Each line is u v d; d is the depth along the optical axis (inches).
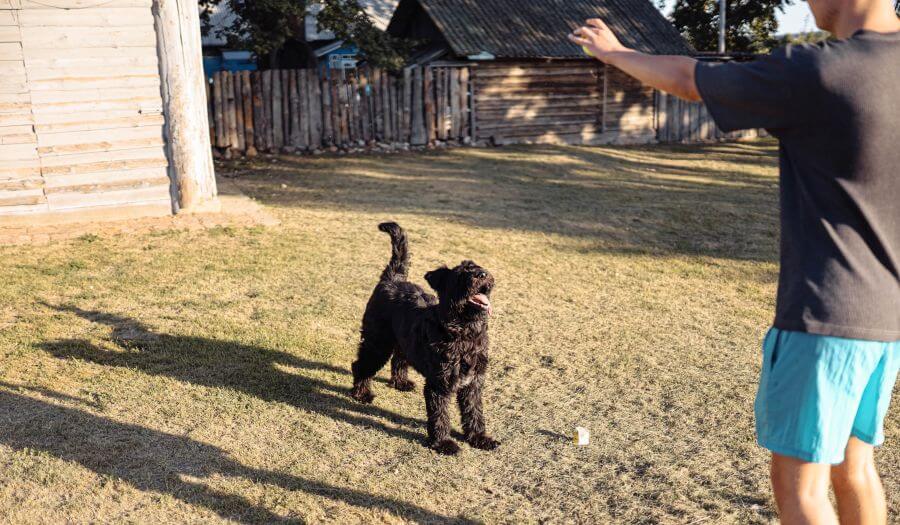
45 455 179.9
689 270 374.6
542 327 286.2
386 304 214.4
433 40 971.3
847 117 85.5
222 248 381.7
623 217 493.4
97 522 154.9
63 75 404.2
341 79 762.2
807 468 100.4
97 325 270.2
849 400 95.0
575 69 910.4
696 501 167.8
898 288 92.0
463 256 385.4
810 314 92.1
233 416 205.6
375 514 160.7
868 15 93.2
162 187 437.1
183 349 250.8
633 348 266.4
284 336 266.2
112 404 209.3
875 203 89.4
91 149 416.5
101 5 404.5
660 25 1026.7
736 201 564.1
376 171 649.0
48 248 370.3
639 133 977.5
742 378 240.2
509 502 167.5
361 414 213.0
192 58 432.8
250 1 829.8
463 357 187.3
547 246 413.7
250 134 722.8
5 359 236.4
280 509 161.5
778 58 88.0
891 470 179.2
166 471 175.8
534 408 217.3
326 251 384.2
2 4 386.6
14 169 403.5
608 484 175.0
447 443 191.6
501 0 957.2
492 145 857.5
